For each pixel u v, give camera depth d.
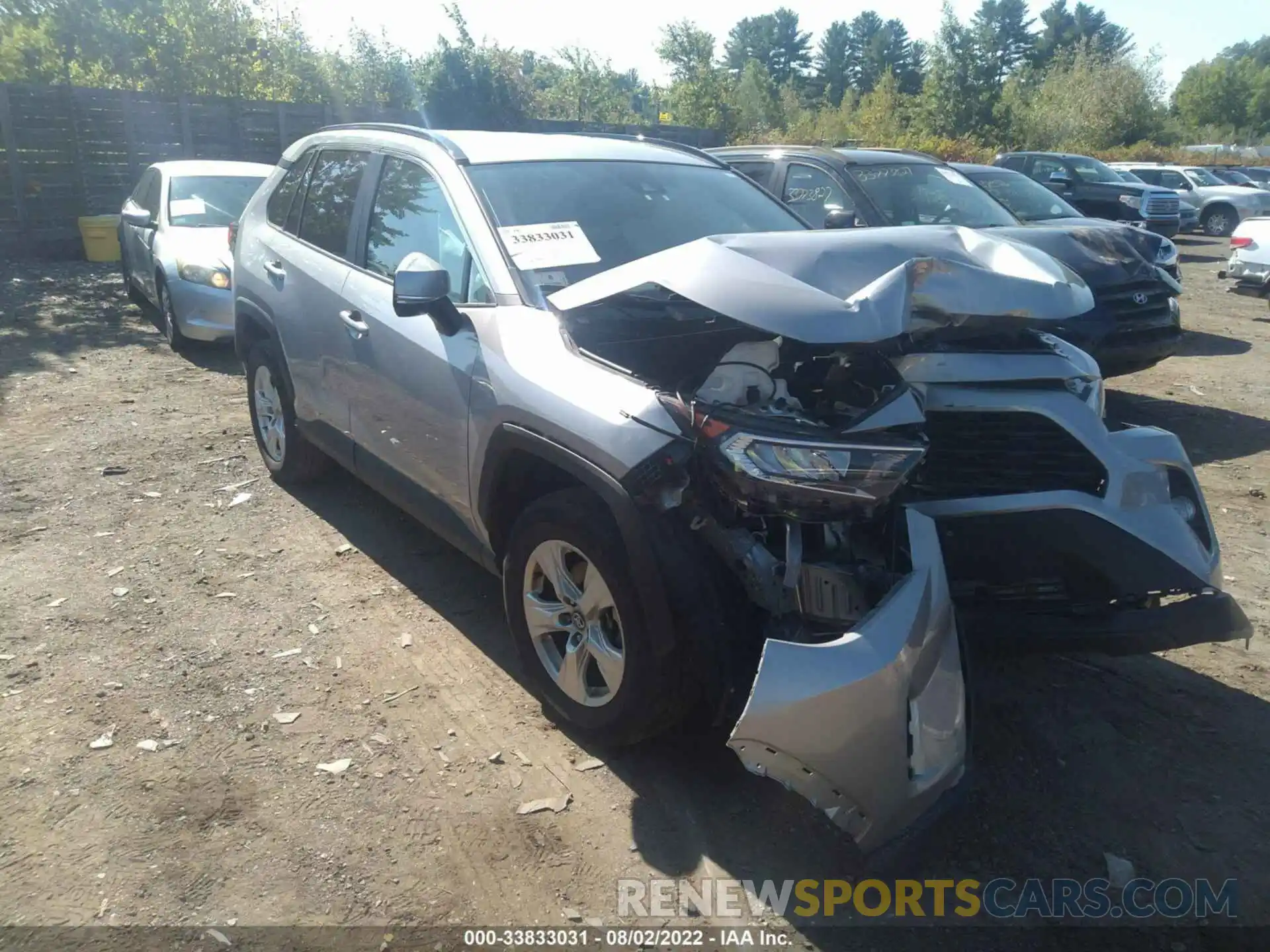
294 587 4.43
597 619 3.12
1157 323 7.10
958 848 2.92
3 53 17.00
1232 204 25.83
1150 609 3.13
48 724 3.38
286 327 4.90
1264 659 3.95
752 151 8.23
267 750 3.28
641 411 2.87
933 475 3.27
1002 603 3.13
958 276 3.06
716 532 2.76
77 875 2.72
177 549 4.79
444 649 3.92
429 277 3.40
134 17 18.53
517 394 3.25
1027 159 19.58
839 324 2.72
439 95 23.27
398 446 4.06
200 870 2.75
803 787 2.51
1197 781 3.21
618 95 31.88
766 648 2.49
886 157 7.94
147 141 15.40
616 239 3.91
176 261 8.62
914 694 2.57
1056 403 3.24
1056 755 3.33
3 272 12.78
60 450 6.16
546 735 3.38
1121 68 45.84
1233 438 6.95
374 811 3.00
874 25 105.62
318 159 5.11
